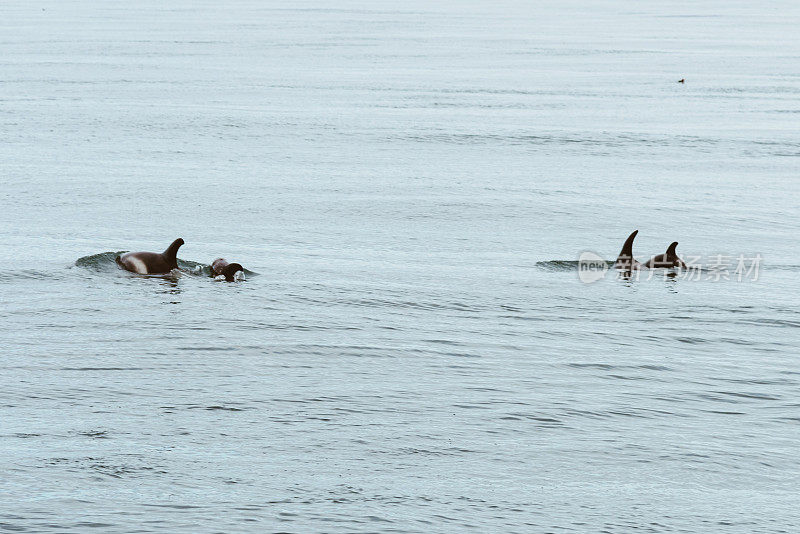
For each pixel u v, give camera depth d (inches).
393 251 2810.0
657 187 3929.6
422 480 1289.4
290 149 4778.5
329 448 1381.6
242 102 6638.8
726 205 3580.2
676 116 6161.4
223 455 1346.0
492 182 3983.8
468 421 1502.2
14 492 1206.3
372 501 1221.7
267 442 1397.6
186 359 1784.0
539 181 4025.6
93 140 4904.0
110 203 3403.1
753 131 5536.4
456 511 1203.9
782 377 1766.7
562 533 1160.2
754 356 1899.6
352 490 1250.6
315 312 2142.0
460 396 1617.9
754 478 1325.0
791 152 4854.8
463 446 1402.6
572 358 1856.5
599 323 2122.3
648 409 1579.7
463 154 4717.0
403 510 1200.8
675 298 2346.2
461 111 6328.7
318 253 2758.4
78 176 3914.9
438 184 3917.3
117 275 2415.1
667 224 3248.0
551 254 2815.0
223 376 1692.9
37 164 4180.6
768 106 6697.8
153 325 2001.7
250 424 1464.1
